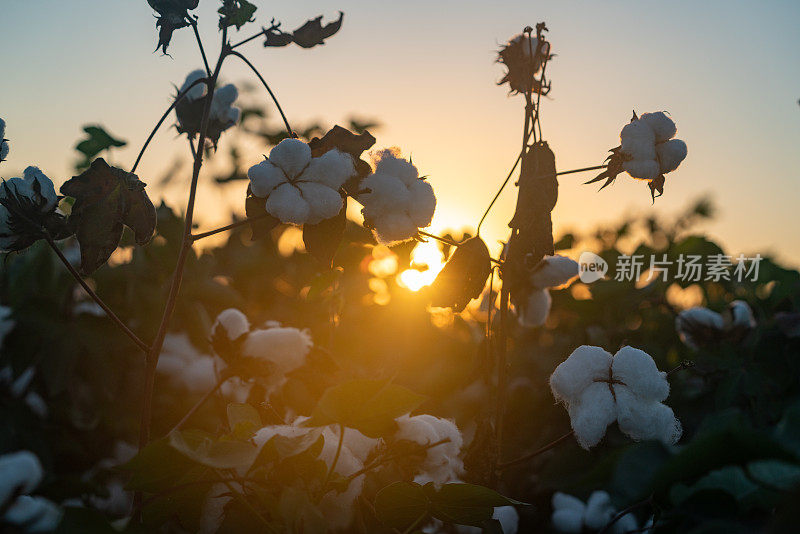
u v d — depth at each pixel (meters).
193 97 1.11
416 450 0.91
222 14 1.00
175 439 0.85
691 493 0.79
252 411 0.96
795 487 0.72
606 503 1.20
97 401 1.29
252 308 1.74
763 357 1.28
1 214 0.95
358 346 1.43
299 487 0.88
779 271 1.64
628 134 1.02
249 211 1.00
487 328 1.13
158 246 1.47
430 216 0.99
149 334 1.36
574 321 1.67
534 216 1.08
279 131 1.81
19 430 1.21
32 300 1.27
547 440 1.39
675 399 1.33
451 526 1.05
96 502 1.24
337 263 1.68
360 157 1.00
